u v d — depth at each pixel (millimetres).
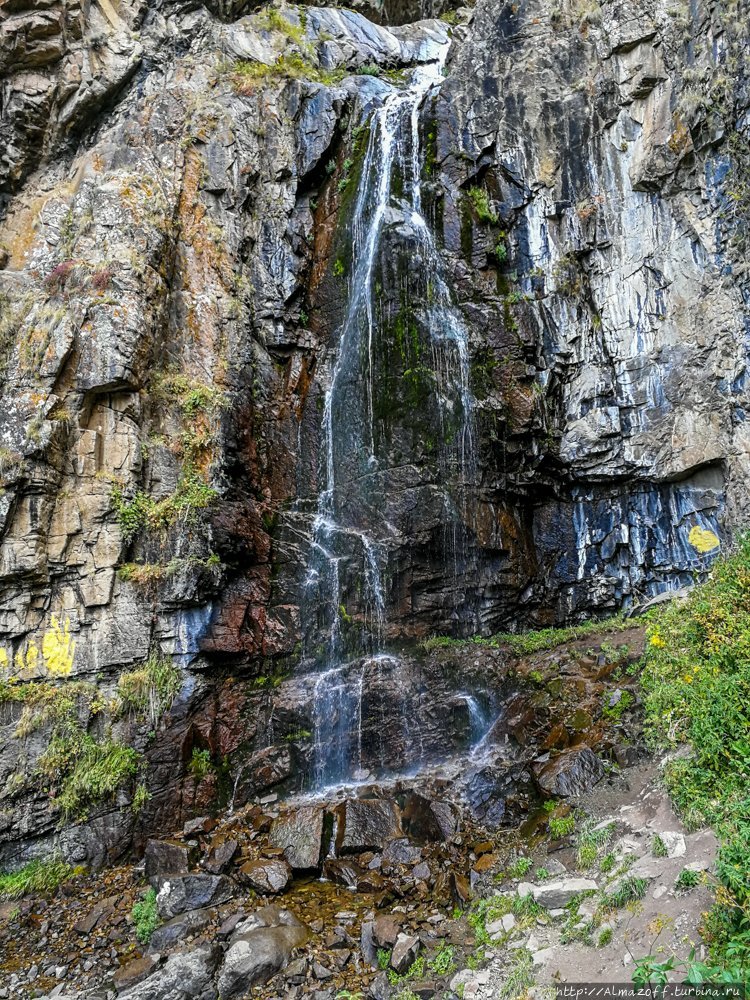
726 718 5535
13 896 6848
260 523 10133
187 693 8500
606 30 11414
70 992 5535
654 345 10539
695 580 9961
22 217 11938
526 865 5973
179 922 6059
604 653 8969
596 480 11133
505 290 11531
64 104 12203
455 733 8969
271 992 5199
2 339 8742
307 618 10016
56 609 8008
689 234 10203
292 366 11453
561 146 11719
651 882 4766
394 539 9938
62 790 7496
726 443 9641
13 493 7879
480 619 10344
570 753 7152
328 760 9039
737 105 9391
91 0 12391
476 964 5039
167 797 7969
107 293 8977
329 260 12195
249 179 11969
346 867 6805
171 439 9312
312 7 15648
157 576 8516
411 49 16625
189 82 12578
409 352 10648
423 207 12023
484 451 10578
